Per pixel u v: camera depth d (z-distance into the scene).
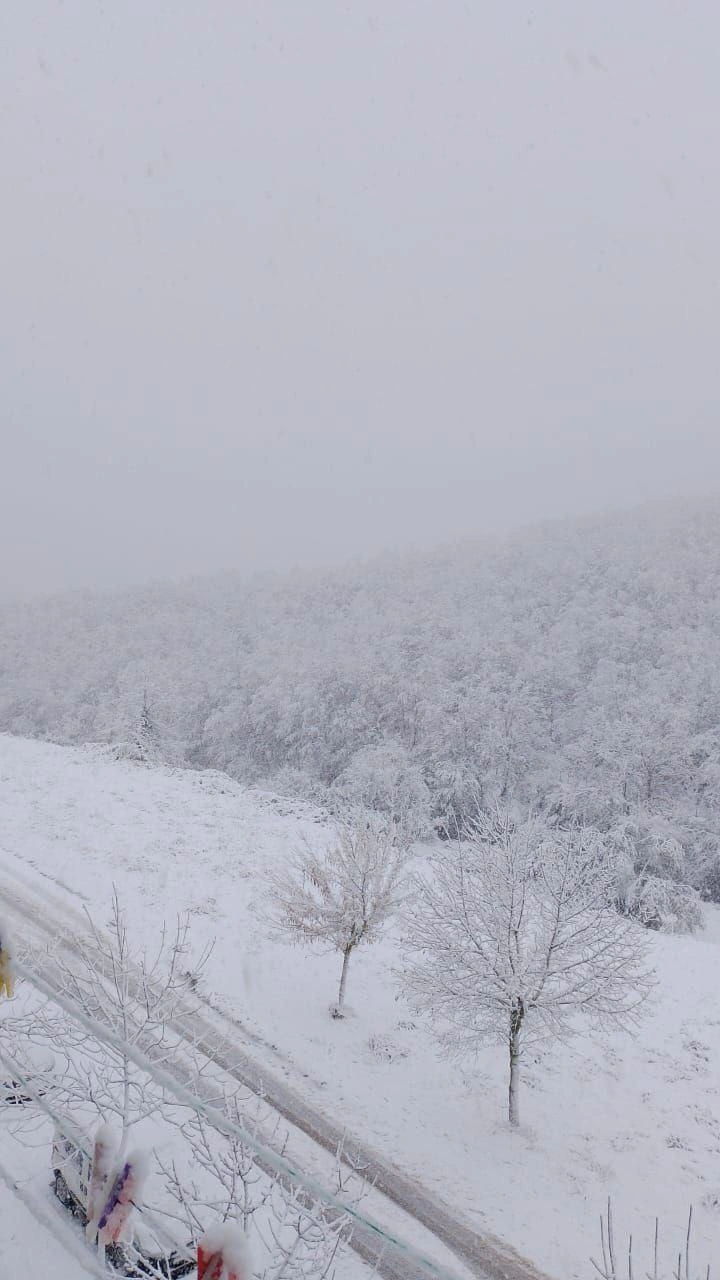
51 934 15.20
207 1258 2.85
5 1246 6.04
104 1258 5.58
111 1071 7.52
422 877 14.85
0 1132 7.43
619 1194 11.22
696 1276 9.84
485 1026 12.88
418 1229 9.82
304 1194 6.40
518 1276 9.40
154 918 17.08
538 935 12.76
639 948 13.77
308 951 17.05
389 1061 13.65
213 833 23.28
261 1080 12.18
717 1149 12.52
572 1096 13.56
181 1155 7.15
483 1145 11.82
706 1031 16.06
